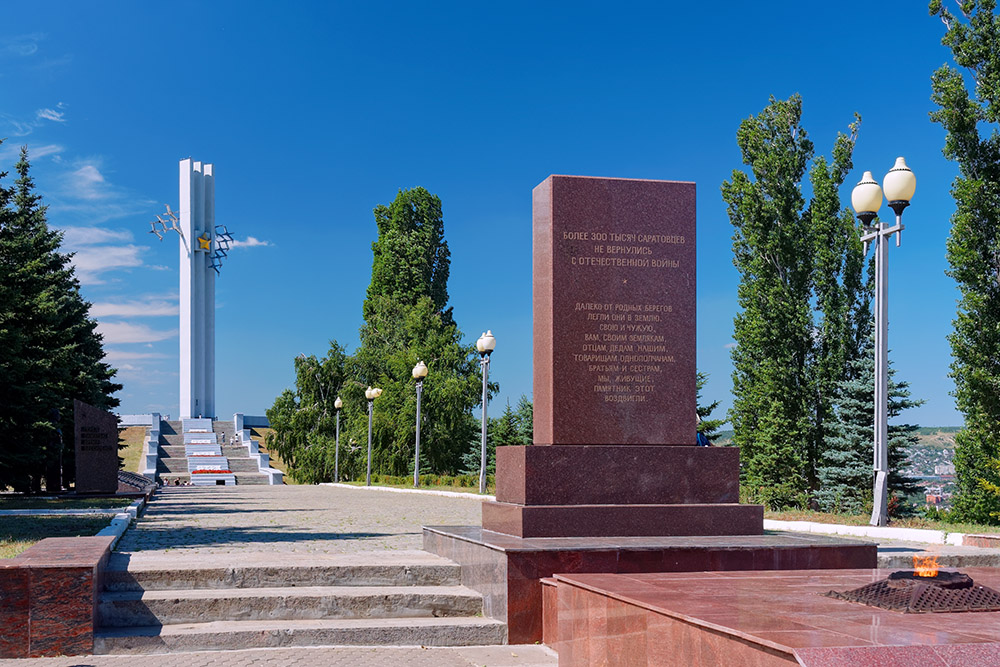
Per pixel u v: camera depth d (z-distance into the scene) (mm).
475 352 59938
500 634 8141
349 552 10836
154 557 9906
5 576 7457
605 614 6301
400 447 53500
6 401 26109
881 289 15148
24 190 37688
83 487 27703
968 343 23203
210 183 74000
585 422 9898
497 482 10367
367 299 70688
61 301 38000
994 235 23266
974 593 5516
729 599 5879
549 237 10086
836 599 5855
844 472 27703
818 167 30781
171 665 7188
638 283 10164
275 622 8211
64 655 7496
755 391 31078
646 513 9500
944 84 24031
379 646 7973
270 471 60094
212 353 74375
